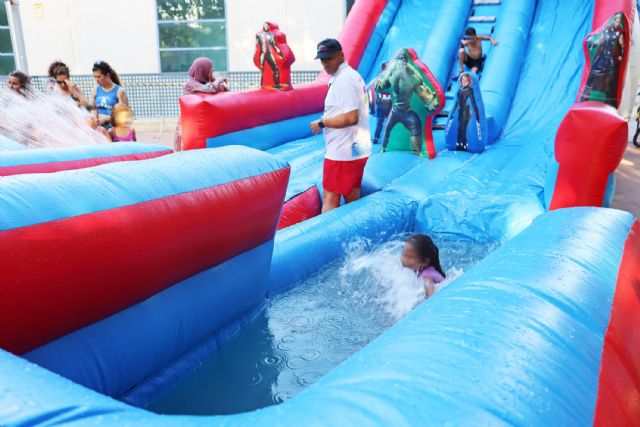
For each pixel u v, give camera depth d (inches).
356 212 211.2
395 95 287.4
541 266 88.9
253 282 136.7
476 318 69.9
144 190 100.3
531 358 61.8
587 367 65.7
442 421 50.1
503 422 51.2
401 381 56.4
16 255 77.5
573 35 379.2
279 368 117.9
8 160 143.9
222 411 104.2
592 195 205.5
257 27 631.8
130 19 631.2
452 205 230.7
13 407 48.8
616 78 245.6
